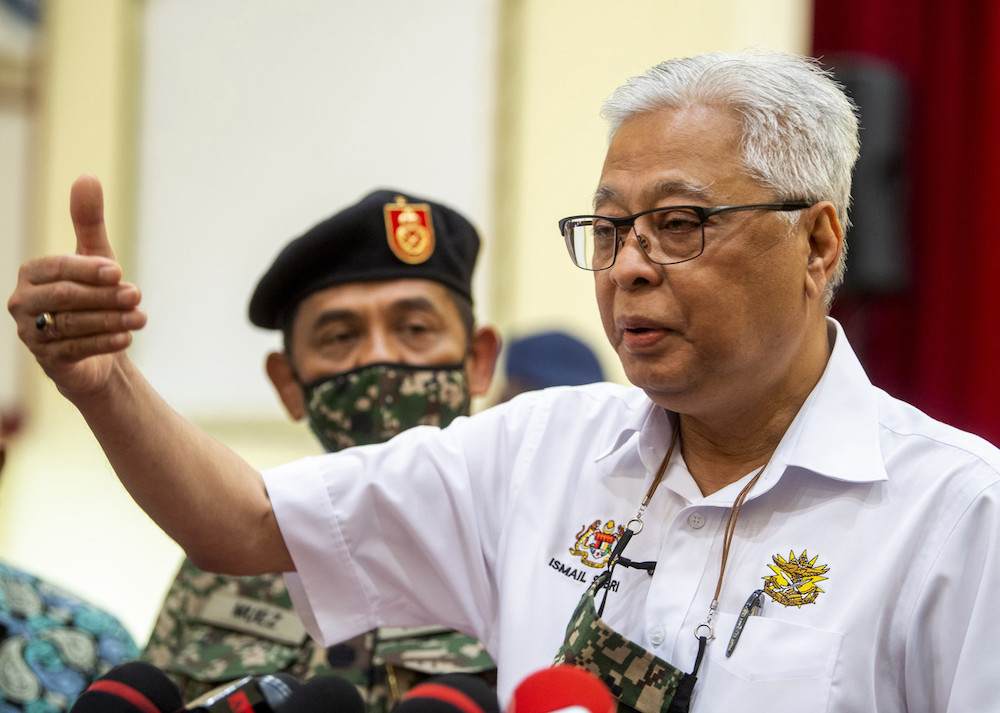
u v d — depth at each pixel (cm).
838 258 211
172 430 217
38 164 608
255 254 587
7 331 615
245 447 583
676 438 224
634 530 220
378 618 242
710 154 197
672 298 196
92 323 184
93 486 611
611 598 216
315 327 311
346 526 238
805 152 200
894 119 492
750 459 215
